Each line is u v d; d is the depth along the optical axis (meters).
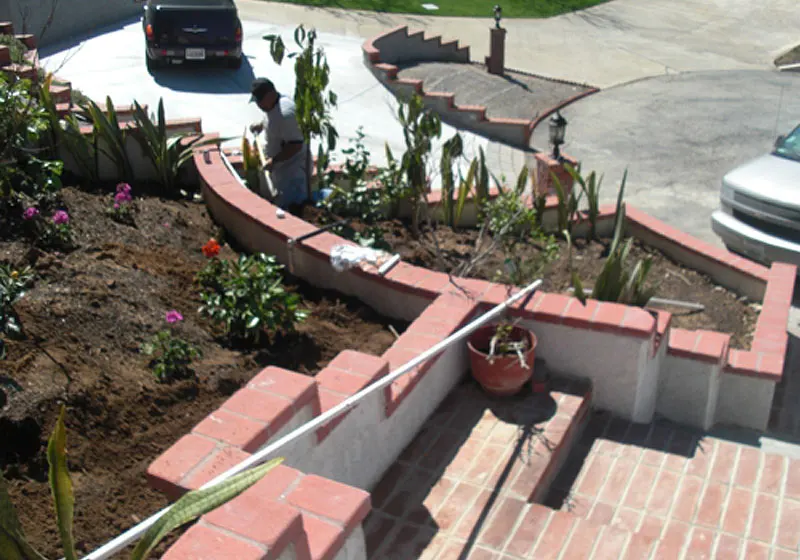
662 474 5.30
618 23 25.05
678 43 23.44
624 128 16.56
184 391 4.54
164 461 3.54
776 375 6.14
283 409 3.87
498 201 8.39
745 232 9.53
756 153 15.22
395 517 4.50
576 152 15.24
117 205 6.45
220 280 5.48
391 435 4.86
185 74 15.53
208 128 13.16
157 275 5.67
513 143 15.45
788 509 5.02
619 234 7.20
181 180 8.16
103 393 4.27
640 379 5.55
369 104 15.61
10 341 4.34
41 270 5.10
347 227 7.43
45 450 3.87
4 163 5.82
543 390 5.57
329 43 19.00
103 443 4.05
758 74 20.78
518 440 5.09
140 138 7.82
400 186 7.90
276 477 3.43
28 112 6.48
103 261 5.55
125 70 15.48
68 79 14.76
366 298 6.17
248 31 19.19
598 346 5.52
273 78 15.90
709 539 4.72
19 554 2.63
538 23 24.19
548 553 4.23
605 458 5.41
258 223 6.65
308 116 7.63
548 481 5.03
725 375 6.31
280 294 5.25
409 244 7.68
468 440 5.12
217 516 2.99
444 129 15.55
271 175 7.99
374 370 4.56
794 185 9.35
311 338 5.49
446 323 5.41
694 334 6.15
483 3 25.16
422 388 5.17
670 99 18.52
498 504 4.57
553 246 7.75
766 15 26.58
